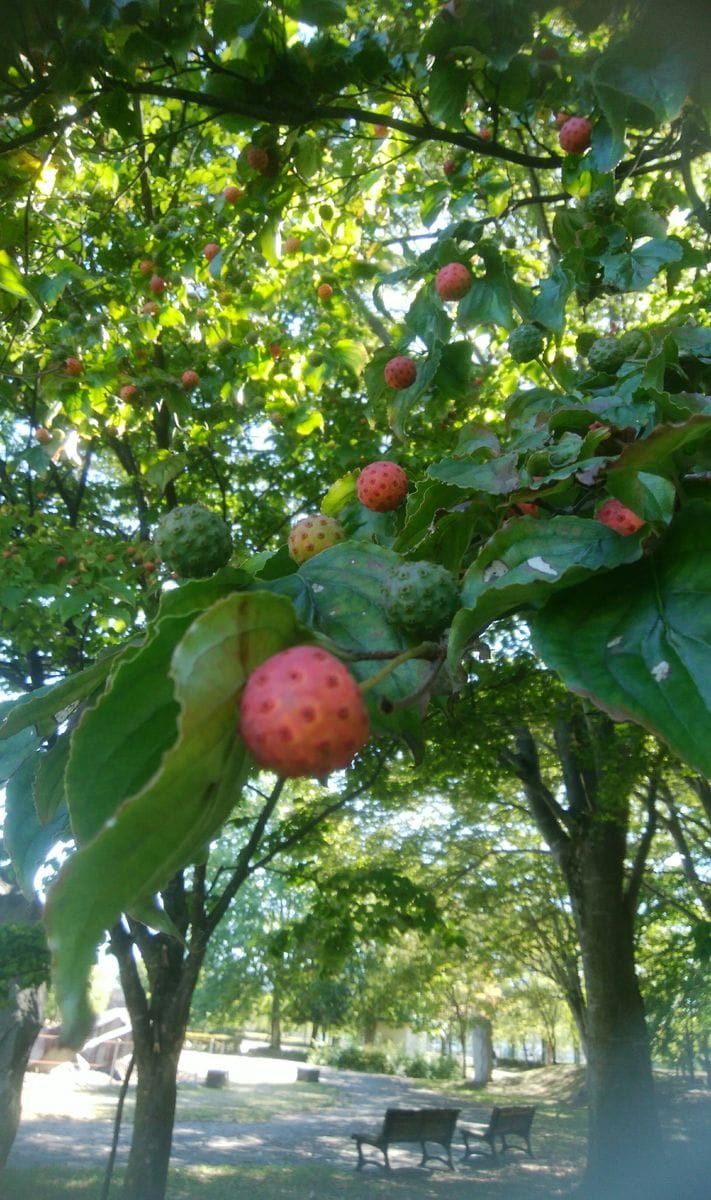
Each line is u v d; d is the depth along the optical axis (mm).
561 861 13211
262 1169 15086
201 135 7230
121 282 7168
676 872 18656
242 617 938
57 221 7473
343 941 9930
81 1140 16625
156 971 8875
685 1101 19156
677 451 1394
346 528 2225
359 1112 24516
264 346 8375
